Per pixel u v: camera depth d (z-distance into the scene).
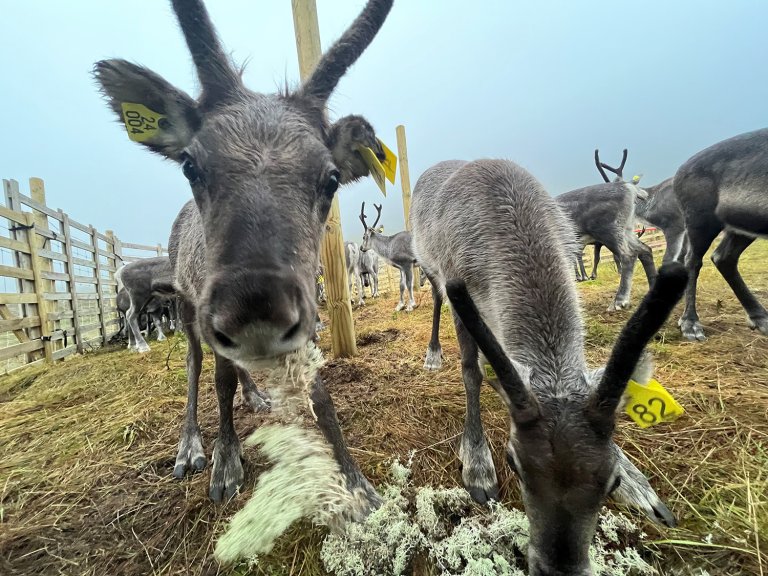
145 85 0.80
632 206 2.36
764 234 1.59
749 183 1.57
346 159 0.98
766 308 2.14
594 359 1.62
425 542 0.75
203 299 0.59
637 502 0.81
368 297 5.73
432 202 1.35
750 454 0.93
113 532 0.91
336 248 1.97
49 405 1.86
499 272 0.91
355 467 0.95
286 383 0.79
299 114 0.82
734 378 1.32
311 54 1.77
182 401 1.63
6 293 2.68
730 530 0.74
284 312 0.54
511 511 0.82
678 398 1.20
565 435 0.60
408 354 2.01
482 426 1.04
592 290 3.15
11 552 0.87
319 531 0.83
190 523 0.90
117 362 2.68
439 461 1.04
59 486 1.11
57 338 3.19
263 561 0.78
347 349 2.03
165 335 4.07
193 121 0.80
